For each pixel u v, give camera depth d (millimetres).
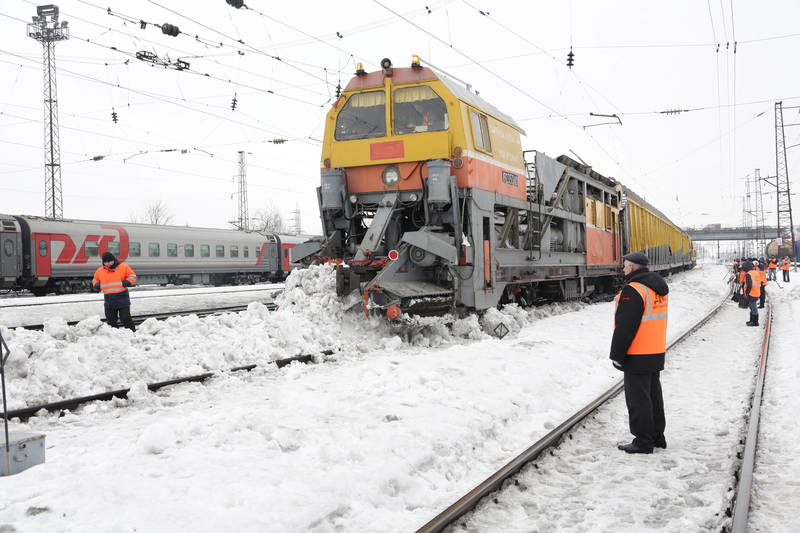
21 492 3707
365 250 10172
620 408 6617
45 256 24844
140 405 6449
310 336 9141
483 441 5172
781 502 4117
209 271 33125
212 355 8031
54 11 29219
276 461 4383
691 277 44656
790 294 23984
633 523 3795
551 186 14438
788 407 6477
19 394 6227
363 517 3645
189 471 4117
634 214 23828
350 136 11180
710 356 9969
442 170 10062
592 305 18109
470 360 8000
